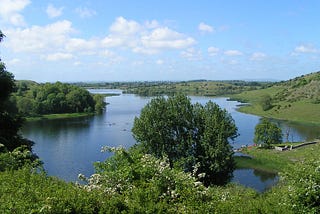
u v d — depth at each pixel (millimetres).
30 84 175750
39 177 9008
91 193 8352
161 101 37969
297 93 152000
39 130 79250
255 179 45625
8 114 23031
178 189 9320
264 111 128875
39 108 114750
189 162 35031
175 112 36500
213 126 35781
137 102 162500
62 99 120625
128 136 69688
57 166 46406
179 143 36281
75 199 7789
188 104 37281
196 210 8758
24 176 8914
